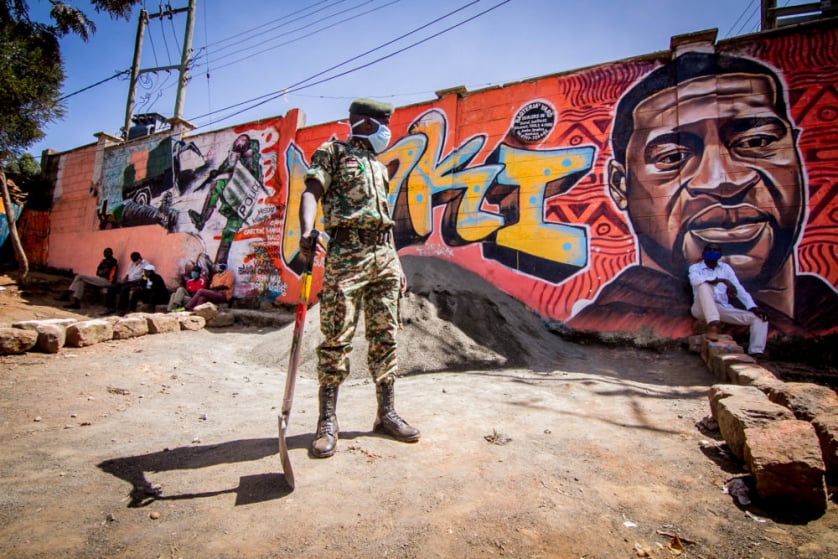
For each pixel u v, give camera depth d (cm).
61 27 1141
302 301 213
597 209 598
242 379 429
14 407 309
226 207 936
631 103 595
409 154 744
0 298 898
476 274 662
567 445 245
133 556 144
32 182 1302
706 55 559
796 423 214
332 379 233
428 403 318
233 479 198
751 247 517
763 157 525
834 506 185
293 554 146
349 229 238
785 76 525
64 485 194
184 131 1033
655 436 262
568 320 596
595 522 169
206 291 827
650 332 548
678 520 172
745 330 496
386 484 194
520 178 652
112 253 1079
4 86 983
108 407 323
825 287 486
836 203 492
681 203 554
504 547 152
